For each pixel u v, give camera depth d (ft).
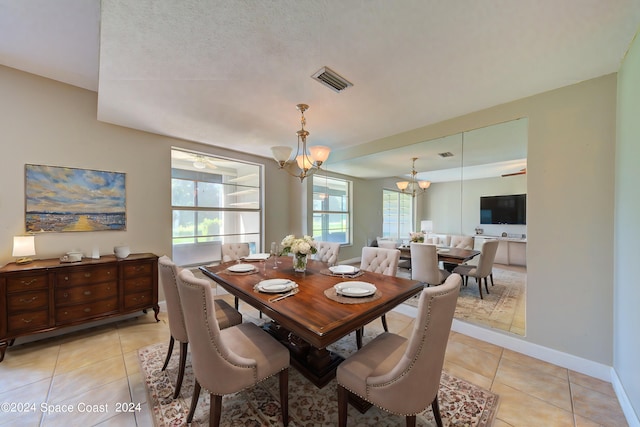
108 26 4.41
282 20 4.33
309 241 8.02
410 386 3.88
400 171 11.31
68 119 8.77
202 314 4.25
